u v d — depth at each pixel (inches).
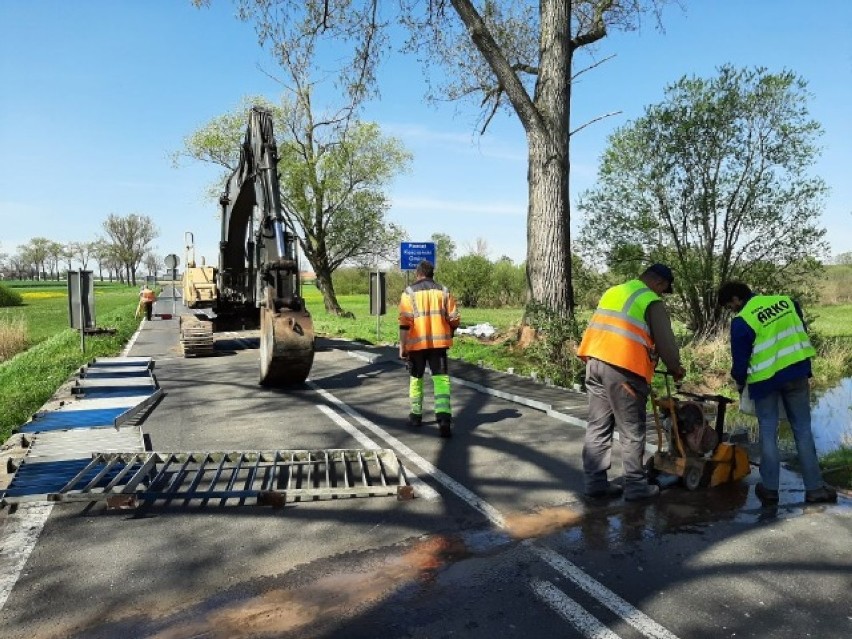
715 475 197.0
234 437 261.4
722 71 549.0
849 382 478.6
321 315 1164.5
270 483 195.6
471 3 460.4
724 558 146.8
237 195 504.1
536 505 182.5
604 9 526.6
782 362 180.4
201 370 450.0
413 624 119.6
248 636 115.8
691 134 553.6
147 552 150.8
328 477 198.1
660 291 190.2
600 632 116.3
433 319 262.2
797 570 140.3
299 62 525.0
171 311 1204.5
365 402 335.3
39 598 129.5
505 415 300.8
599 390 186.2
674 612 123.0
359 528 165.2
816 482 182.2
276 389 374.0
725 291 194.5
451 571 141.2
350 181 1172.5
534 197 492.7
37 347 645.9
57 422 276.5
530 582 135.7
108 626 119.2
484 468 217.6
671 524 167.8
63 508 178.5
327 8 509.7
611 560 146.3
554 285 488.4
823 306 1122.0
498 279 1588.3
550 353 454.0
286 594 130.9
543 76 490.6
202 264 690.8
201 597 129.8
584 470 189.8
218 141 1125.1
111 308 1598.2
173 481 201.2
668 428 201.6
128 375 417.7
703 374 472.7
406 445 247.8
